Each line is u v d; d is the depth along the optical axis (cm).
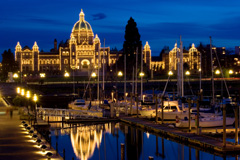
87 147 5812
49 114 8319
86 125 7900
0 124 6481
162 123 7375
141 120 7856
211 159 4997
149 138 6438
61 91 16300
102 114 8581
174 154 5319
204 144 5406
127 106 9331
